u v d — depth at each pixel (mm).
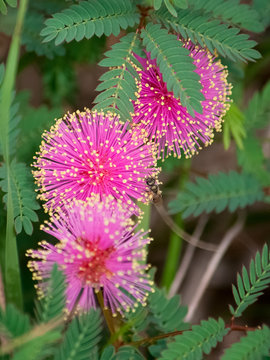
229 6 204
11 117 196
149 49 193
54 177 193
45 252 182
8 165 190
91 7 193
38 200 220
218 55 209
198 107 189
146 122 199
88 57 232
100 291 187
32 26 222
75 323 175
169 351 182
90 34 192
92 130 193
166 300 199
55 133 196
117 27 195
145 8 199
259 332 186
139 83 194
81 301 180
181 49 192
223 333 188
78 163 193
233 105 219
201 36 196
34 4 222
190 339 184
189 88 189
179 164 235
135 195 195
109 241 183
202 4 202
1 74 196
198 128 202
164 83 197
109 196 189
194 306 232
